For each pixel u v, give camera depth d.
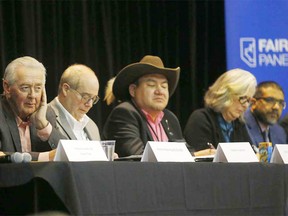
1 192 4.98
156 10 10.92
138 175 5.14
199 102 11.03
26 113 6.66
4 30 9.60
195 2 11.09
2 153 5.73
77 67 7.38
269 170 6.09
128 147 7.61
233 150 6.13
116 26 10.55
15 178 4.78
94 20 10.33
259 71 10.03
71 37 10.13
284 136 9.62
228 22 10.01
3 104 6.63
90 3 10.33
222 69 11.15
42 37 9.95
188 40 11.05
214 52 11.19
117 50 10.55
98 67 10.33
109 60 10.38
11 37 9.62
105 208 4.90
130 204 5.06
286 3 10.12
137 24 10.76
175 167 5.41
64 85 7.35
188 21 11.05
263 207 5.99
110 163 4.99
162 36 10.95
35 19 9.83
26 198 4.89
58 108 7.34
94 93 7.39
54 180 4.69
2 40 9.53
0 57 9.49
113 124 7.80
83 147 5.18
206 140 8.52
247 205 5.89
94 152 5.22
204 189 5.59
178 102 10.91
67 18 10.16
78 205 4.69
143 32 10.83
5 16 9.62
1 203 4.99
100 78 10.33
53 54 9.99
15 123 6.55
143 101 7.92
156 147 5.63
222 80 8.66
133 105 7.97
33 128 6.72
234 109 8.62
